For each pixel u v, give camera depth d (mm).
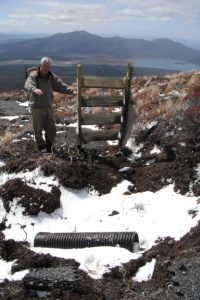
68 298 3143
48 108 5652
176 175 5121
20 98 11141
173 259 3451
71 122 8086
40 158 5383
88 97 5789
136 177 5441
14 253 3812
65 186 5070
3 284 3385
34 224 4562
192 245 3656
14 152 5828
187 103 6469
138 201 4793
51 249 3883
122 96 5867
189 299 2904
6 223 4598
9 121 8242
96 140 5992
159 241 3953
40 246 4047
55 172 5160
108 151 6133
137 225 4328
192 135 5645
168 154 5621
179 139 5699
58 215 4711
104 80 5742
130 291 3250
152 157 5785
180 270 3209
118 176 5453
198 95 6598
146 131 6297
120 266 3514
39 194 4770
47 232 4211
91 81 5715
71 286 3203
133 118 5906
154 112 6609
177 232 4051
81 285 3229
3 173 5305
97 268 3518
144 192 5062
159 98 7402
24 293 3238
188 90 7129
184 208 4539
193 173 5055
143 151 6102
